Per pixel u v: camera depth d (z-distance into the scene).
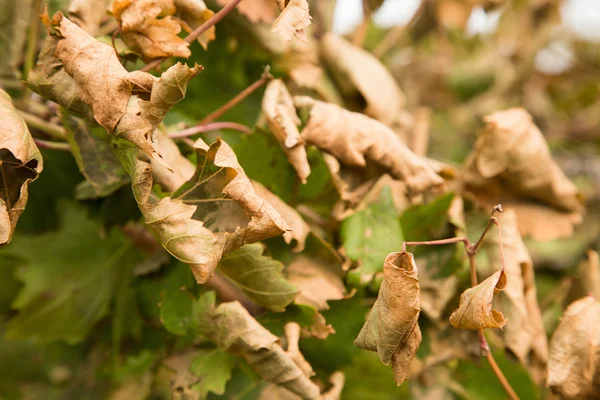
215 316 0.71
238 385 0.77
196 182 0.67
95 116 0.66
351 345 0.76
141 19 0.69
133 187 0.66
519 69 1.14
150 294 0.81
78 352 0.91
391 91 0.81
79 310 0.83
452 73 1.14
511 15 1.00
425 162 0.77
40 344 0.92
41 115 0.74
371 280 0.75
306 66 0.81
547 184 0.79
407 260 0.67
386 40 0.90
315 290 0.73
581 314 0.72
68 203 0.83
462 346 0.77
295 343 0.71
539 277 0.97
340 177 0.75
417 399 0.82
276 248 0.74
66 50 0.66
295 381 0.70
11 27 0.75
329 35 0.82
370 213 0.76
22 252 0.83
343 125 0.73
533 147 0.78
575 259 0.97
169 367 0.76
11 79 0.75
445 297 0.76
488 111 1.13
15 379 0.99
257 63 0.81
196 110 0.81
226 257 0.71
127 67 0.73
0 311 0.84
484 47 1.14
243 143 0.74
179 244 0.65
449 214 0.76
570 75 1.27
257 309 0.75
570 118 1.21
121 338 0.82
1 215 0.64
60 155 0.77
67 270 0.83
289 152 0.73
